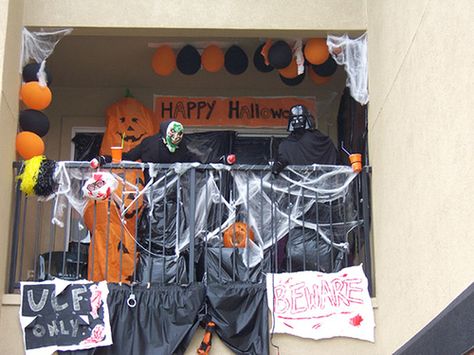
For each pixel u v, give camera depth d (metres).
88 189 6.71
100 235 7.13
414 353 5.72
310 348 6.55
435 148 5.48
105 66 8.86
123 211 6.93
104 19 7.37
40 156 7.00
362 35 7.47
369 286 6.83
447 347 5.08
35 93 7.13
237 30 7.43
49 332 6.37
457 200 5.06
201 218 7.01
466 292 4.81
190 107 9.22
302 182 7.09
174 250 6.96
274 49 7.82
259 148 9.19
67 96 9.26
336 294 6.66
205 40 8.33
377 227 6.87
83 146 9.17
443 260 5.30
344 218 7.09
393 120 6.50
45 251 8.58
